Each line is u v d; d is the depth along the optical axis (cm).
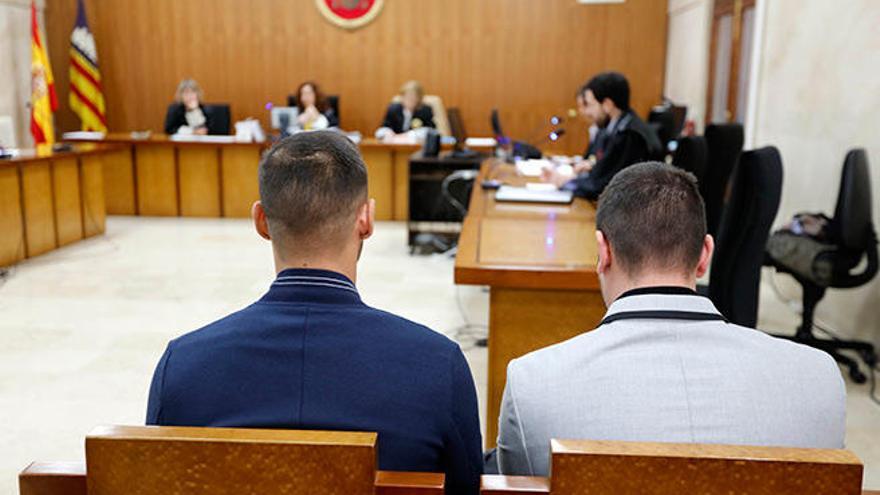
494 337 228
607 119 372
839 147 393
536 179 407
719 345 94
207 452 73
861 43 371
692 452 71
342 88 889
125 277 485
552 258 224
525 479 75
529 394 97
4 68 788
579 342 98
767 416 90
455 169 562
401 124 732
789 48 466
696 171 311
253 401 90
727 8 672
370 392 91
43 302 428
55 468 78
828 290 396
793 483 70
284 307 96
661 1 870
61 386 308
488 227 269
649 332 95
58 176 562
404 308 423
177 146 684
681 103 812
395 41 880
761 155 223
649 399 91
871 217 314
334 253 100
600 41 879
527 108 892
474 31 879
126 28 878
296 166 99
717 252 235
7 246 507
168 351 95
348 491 74
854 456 71
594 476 71
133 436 74
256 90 888
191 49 881
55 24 868
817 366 94
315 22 876
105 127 882
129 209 702
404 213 689
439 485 74
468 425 96
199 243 592
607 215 104
